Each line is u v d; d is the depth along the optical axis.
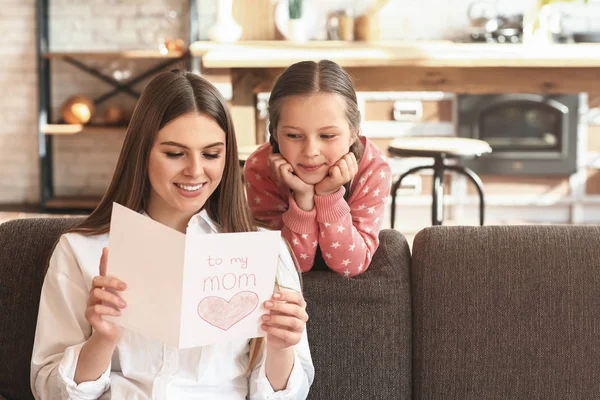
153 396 1.75
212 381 1.81
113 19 6.31
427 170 5.73
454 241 2.05
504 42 5.91
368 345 2.02
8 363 1.97
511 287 2.00
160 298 1.56
